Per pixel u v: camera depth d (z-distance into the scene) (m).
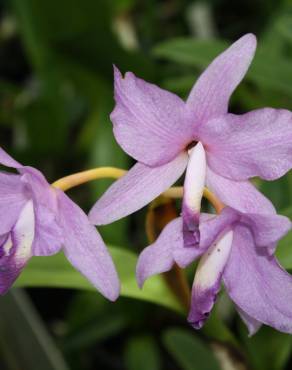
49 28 0.43
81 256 0.24
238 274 0.25
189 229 0.23
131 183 0.24
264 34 0.47
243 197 0.24
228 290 0.25
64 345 0.40
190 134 0.24
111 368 0.43
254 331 0.26
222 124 0.23
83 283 0.29
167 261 0.24
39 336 0.35
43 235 0.24
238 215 0.23
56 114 0.48
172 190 0.26
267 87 0.39
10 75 0.62
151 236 0.27
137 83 0.23
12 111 0.53
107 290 0.24
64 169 0.52
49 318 0.47
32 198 0.24
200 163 0.24
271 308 0.25
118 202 0.24
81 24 0.43
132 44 0.52
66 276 0.29
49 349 0.34
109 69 0.41
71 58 0.41
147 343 0.40
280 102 0.40
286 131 0.23
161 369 0.42
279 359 0.33
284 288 0.24
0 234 0.25
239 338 0.39
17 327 0.37
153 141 0.24
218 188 0.25
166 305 0.29
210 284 0.24
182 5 0.56
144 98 0.23
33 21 0.43
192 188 0.23
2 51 0.62
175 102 0.23
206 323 0.30
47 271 0.29
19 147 0.52
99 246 0.24
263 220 0.23
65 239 0.24
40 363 0.36
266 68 0.35
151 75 0.41
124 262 0.29
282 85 0.35
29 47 0.46
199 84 0.23
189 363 0.33
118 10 0.49
